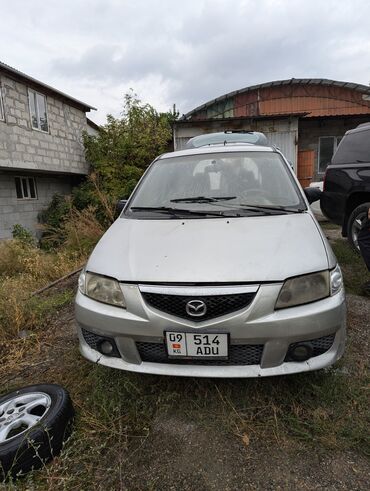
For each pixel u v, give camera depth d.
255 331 1.50
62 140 10.89
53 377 2.11
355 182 4.02
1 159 8.08
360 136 4.11
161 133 11.30
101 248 1.98
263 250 1.68
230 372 1.57
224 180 2.51
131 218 2.30
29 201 10.19
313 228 1.95
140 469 1.43
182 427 1.63
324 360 1.60
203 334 1.51
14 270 5.06
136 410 1.72
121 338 1.64
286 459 1.43
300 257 1.64
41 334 2.73
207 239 1.82
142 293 1.59
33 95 9.37
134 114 11.38
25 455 1.39
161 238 1.90
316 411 1.62
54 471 1.41
